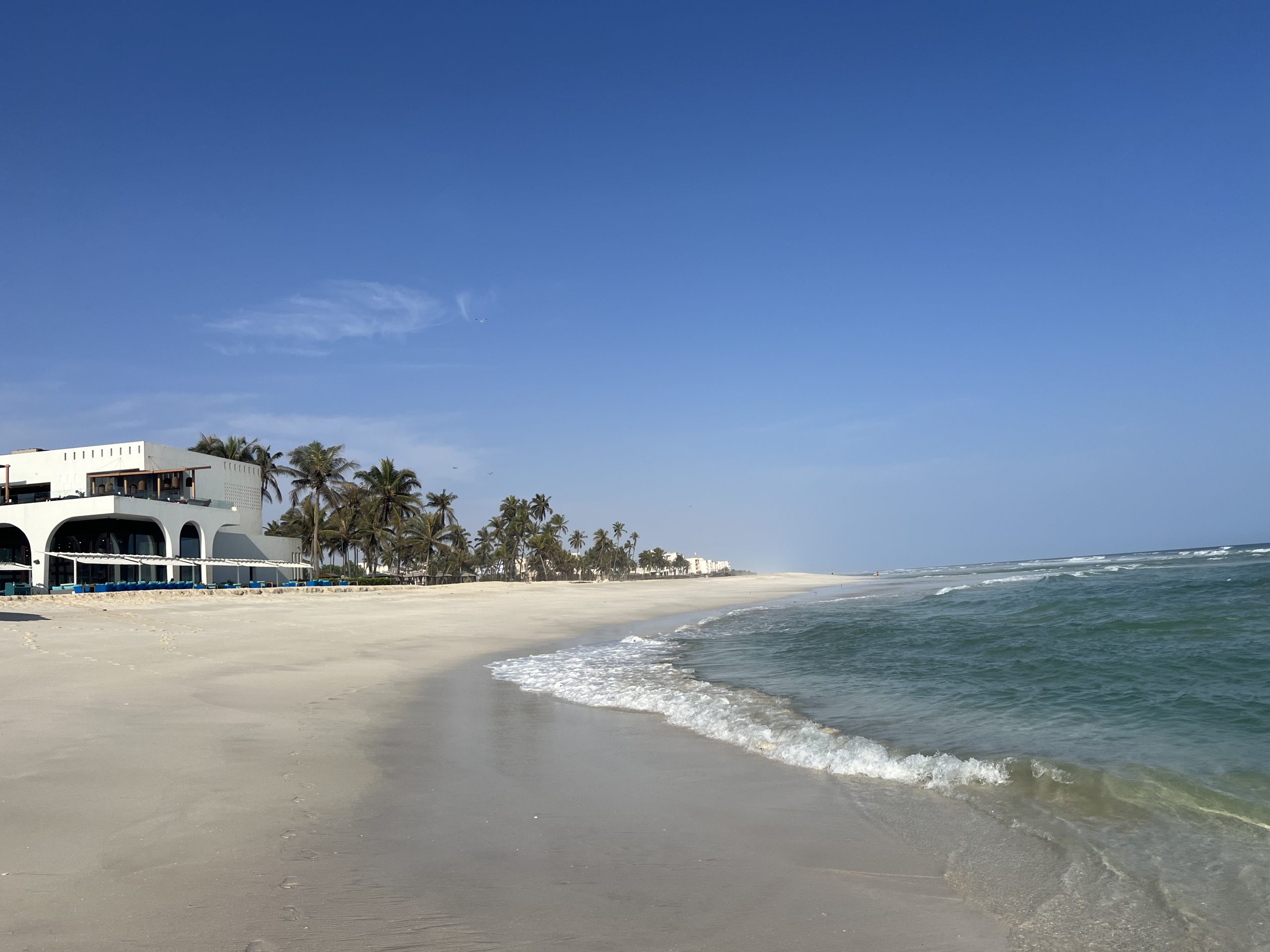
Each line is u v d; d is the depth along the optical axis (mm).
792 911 5379
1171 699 12945
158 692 13469
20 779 7988
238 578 57781
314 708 12930
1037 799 8047
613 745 10734
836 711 13234
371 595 50031
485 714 13039
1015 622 26672
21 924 4809
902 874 6102
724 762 9719
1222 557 98125
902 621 30312
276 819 7090
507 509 125250
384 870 5984
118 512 44969
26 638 20109
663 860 6344
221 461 59062
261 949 4543
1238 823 7199
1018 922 5238
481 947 4699
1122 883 5895
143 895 5312
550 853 6484
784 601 55688
